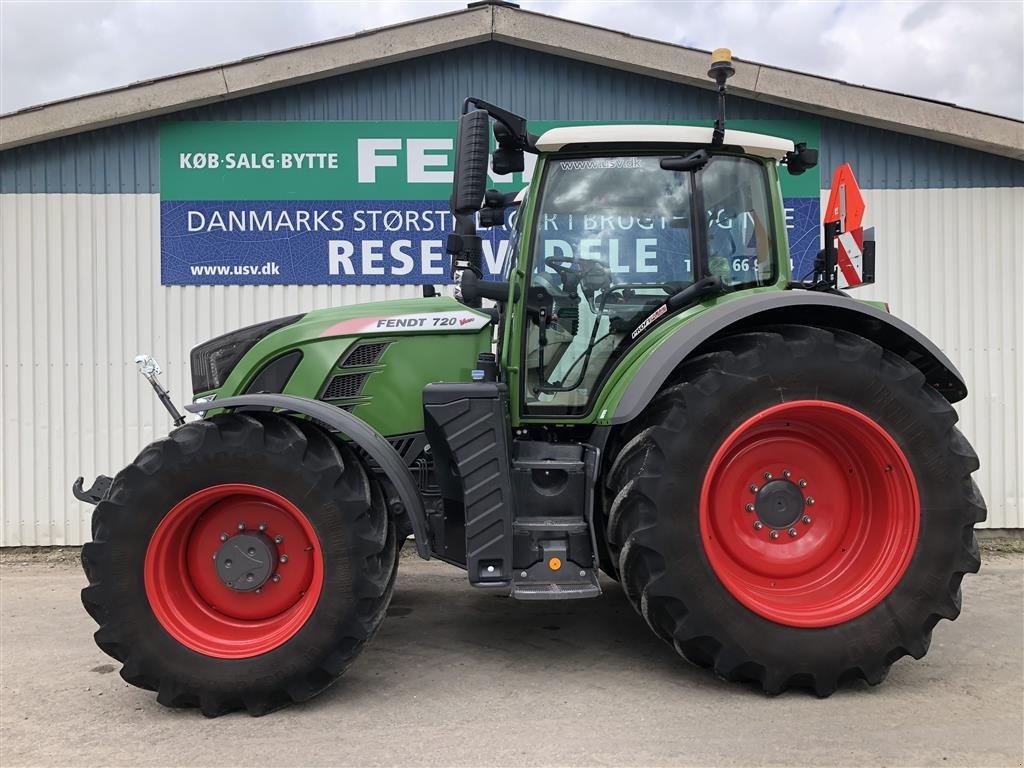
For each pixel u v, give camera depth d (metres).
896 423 2.76
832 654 2.69
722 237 3.24
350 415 2.91
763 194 3.25
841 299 2.82
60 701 2.82
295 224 5.39
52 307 5.31
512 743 2.40
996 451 5.47
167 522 2.67
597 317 3.20
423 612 3.91
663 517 2.67
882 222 5.49
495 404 2.87
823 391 2.75
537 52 5.40
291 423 2.83
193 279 5.36
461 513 2.99
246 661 2.63
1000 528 5.45
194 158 5.33
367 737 2.46
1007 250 5.48
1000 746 2.37
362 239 5.42
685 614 2.68
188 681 2.61
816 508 2.93
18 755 2.38
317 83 5.36
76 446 5.33
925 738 2.43
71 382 5.32
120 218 5.32
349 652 2.69
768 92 5.25
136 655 2.61
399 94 5.38
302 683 2.65
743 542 2.88
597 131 3.07
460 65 5.38
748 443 2.88
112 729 2.56
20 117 5.09
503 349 3.30
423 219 5.44
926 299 5.49
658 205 3.19
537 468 2.99
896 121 5.28
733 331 2.98
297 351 3.28
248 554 2.75
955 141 5.42
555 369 3.19
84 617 3.92
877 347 2.80
